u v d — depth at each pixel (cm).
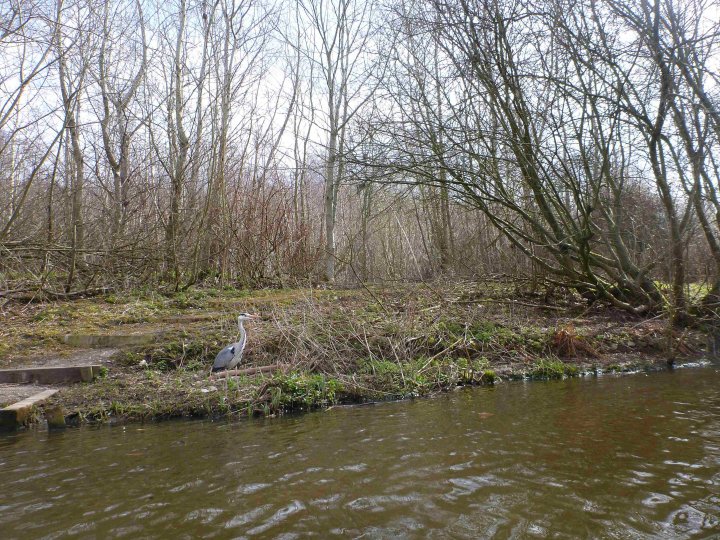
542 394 782
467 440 576
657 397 741
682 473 471
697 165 1019
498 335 1008
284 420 686
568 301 1276
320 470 498
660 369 950
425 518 401
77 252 1235
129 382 779
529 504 420
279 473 494
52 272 1256
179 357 873
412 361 893
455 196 1209
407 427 632
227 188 1552
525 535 374
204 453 555
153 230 1338
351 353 899
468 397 781
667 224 1155
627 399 735
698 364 978
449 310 1104
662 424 614
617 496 430
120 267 1330
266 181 1666
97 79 1320
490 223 1393
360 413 710
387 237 2127
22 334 948
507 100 1098
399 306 1134
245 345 877
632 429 598
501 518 399
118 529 394
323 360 866
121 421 686
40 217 1375
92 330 973
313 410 734
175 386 763
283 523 398
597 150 1129
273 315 966
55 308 1121
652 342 1044
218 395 730
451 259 1546
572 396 763
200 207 1456
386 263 1916
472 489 450
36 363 827
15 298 1161
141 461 534
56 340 921
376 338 936
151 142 1366
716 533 371
